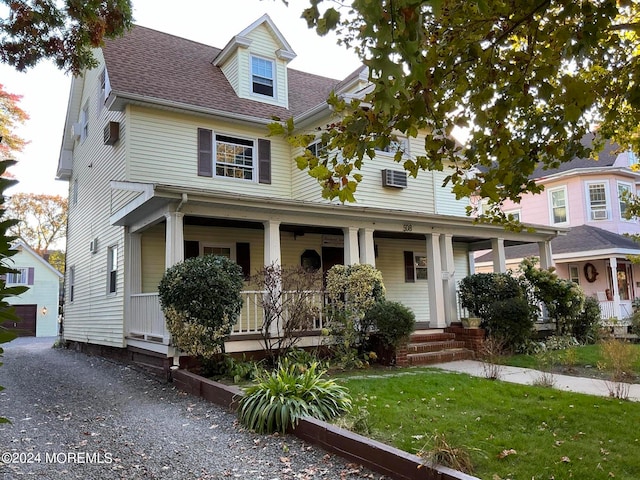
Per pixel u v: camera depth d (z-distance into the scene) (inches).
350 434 186.2
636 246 722.2
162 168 455.2
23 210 1370.6
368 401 252.1
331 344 377.4
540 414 221.9
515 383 301.0
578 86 123.4
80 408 277.1
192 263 325.4
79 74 345.4
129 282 433.1
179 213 348.8
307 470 173.9
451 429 202.4
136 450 199.5
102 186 519.2
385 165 532.4
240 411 238.1
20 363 491.8
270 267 354.6
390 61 82.8
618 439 189.0
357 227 438.0
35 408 278.2
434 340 444.8
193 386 303.1
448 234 494.9
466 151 176.1
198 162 476.4
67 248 697.6
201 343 313.7
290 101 587.8
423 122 147.5
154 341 364.8
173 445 205.2
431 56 145.9
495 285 468.8
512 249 871.1
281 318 373.1
